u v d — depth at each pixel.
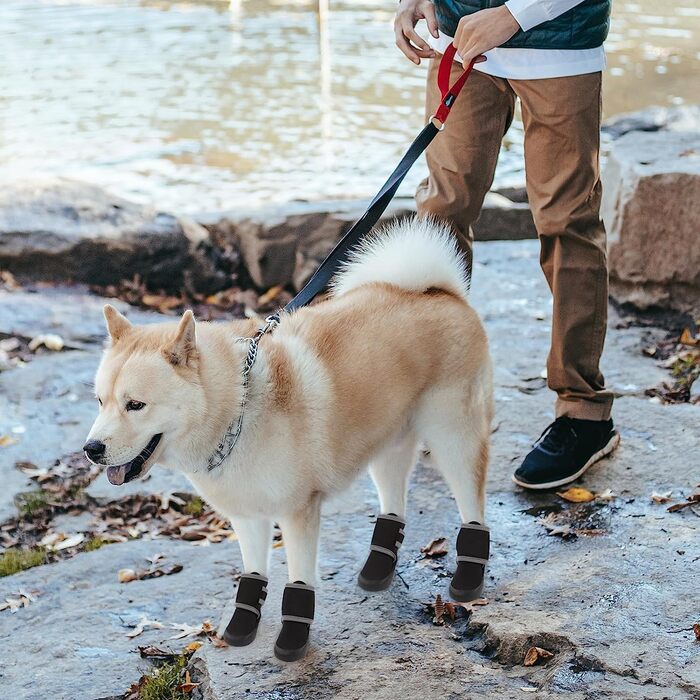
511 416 4.24
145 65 11.92
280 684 2.74
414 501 3.72
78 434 4.83
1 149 9.25
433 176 3.53
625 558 3.14
